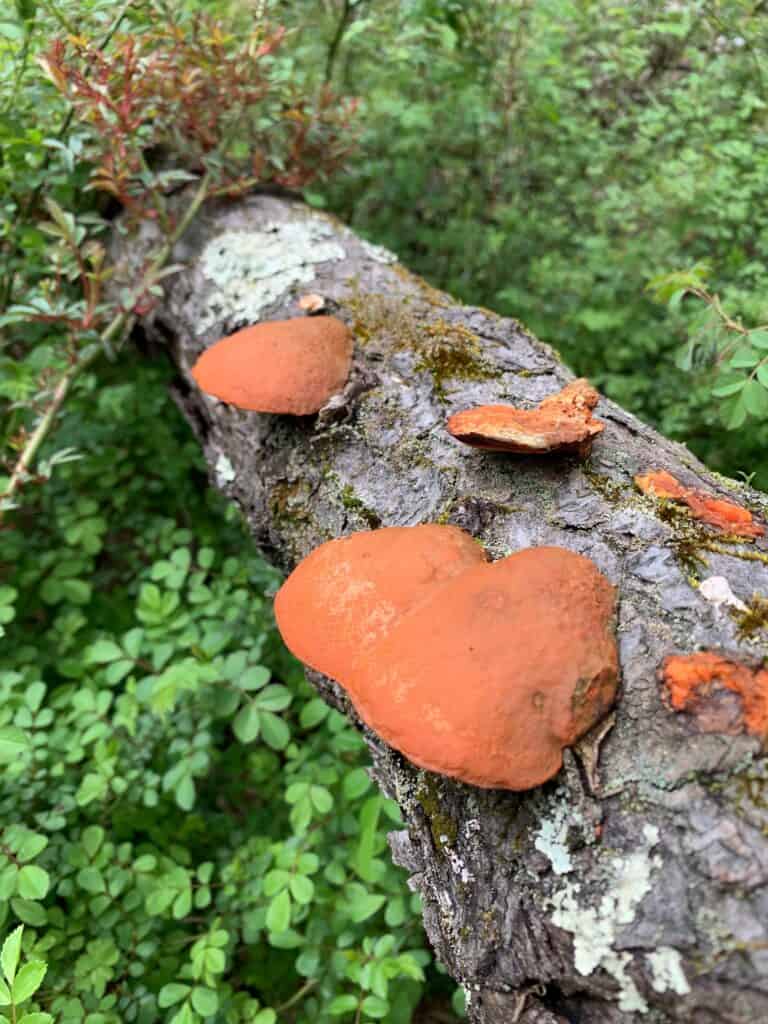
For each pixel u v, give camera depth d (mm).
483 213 558
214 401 385
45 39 369
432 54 498
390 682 203
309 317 350
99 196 482
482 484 267
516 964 201
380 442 304
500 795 211
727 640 204
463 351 323
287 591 244
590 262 486
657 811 186
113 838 384
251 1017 329
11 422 490
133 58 349
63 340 469
